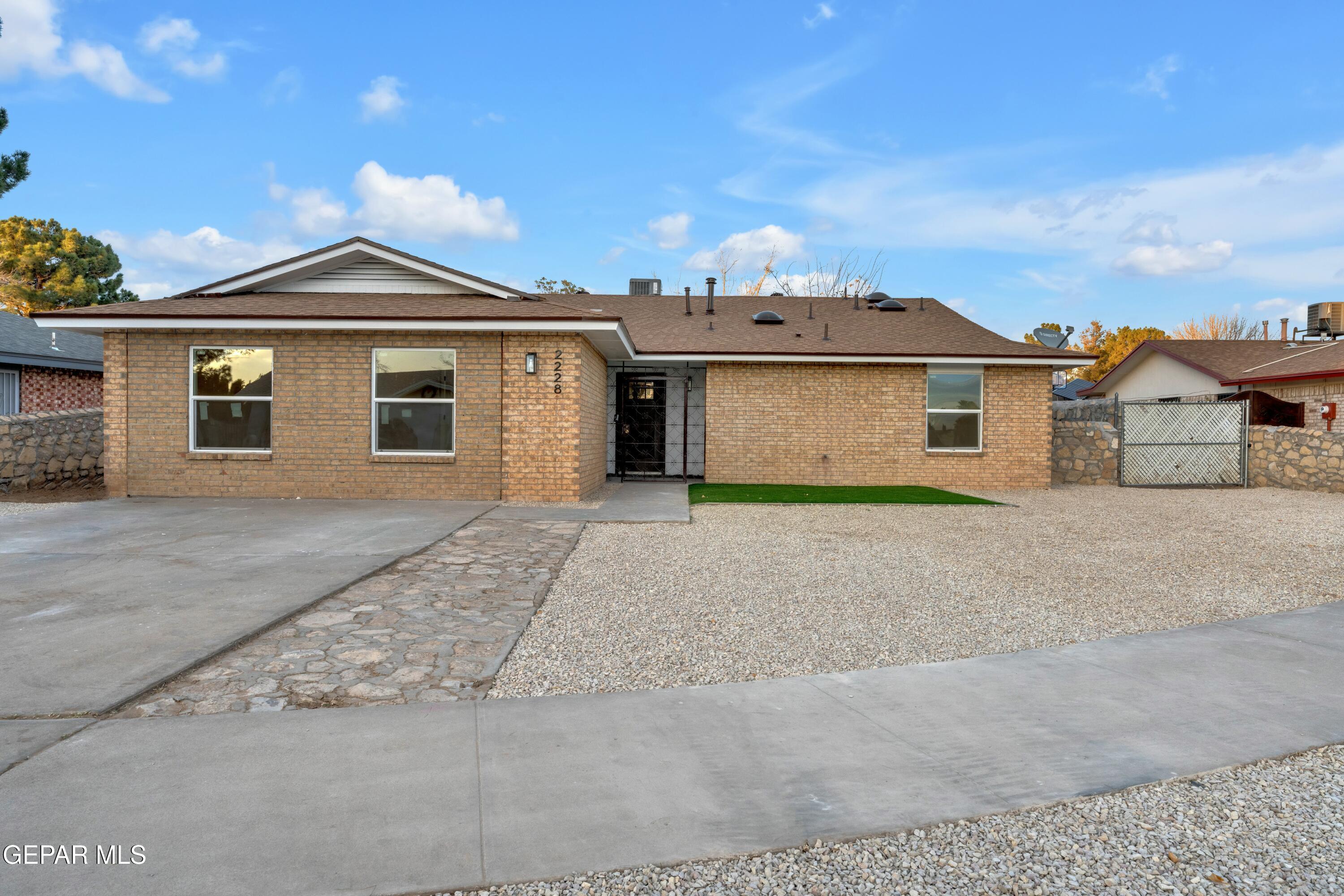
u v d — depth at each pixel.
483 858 2.51
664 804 2.88
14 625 4.90
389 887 2.34
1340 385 17.95
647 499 12.70
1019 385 15.67
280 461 11.66
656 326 17.75
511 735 3.47
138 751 3.21
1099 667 4.56
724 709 3.84
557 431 11.66
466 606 5.71
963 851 2.64
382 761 3.17
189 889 2.29
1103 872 2.55
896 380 15.66
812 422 15.65
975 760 3.30
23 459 12.05
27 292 30.58
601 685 4.23
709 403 15.65
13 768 3.03
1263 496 14.08
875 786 3.06
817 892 2.41
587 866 2.49
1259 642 5.07
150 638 4.65
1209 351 24.11
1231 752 3.41
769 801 2.93
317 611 5.46
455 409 11.63
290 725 3.52
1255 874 2.54
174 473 11.66
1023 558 7.99
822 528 9.89
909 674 4.42
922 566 7.52
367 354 11.59
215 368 11.64
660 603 5.98
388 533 8.51
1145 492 14.82
